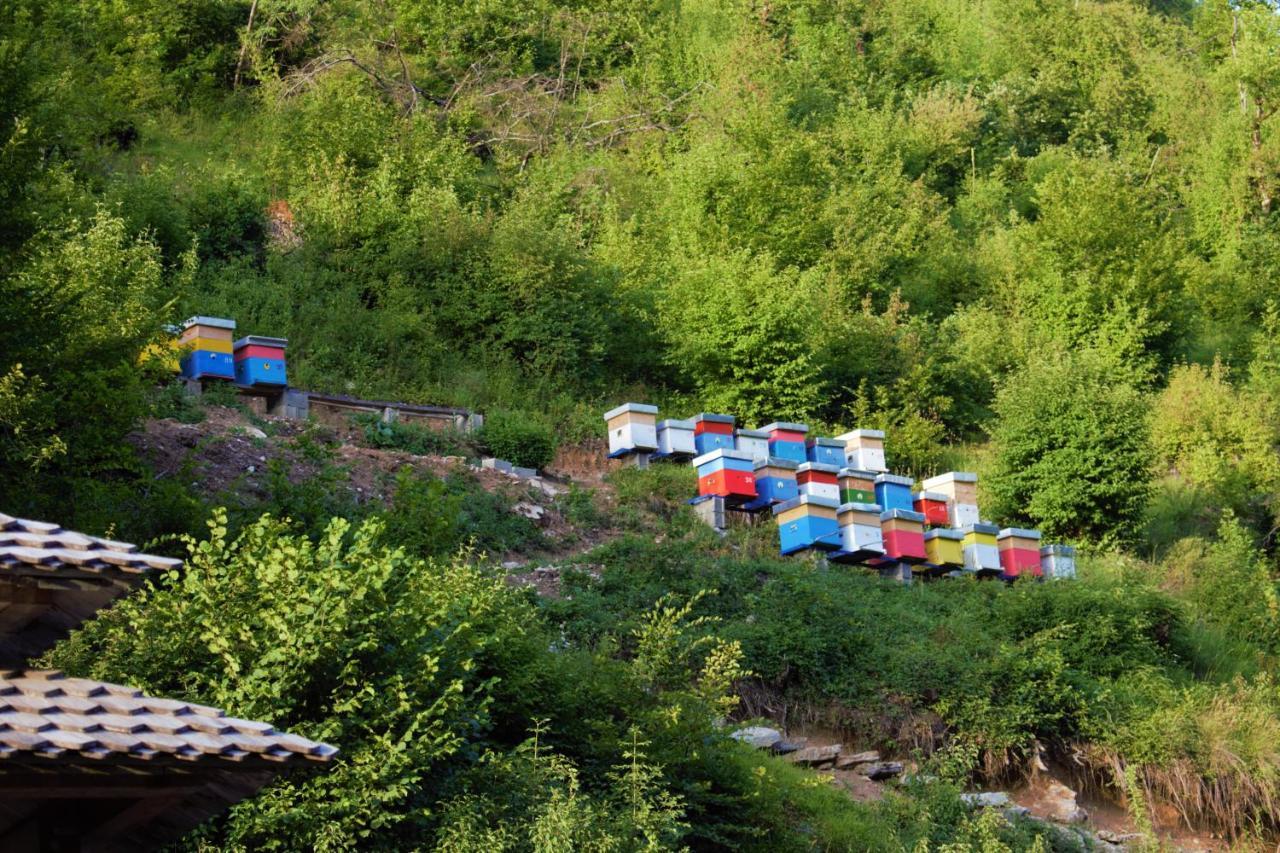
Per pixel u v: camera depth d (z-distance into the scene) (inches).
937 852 969.5
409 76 2913.4
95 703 433.4
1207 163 3417.8
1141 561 1878.7
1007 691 1216.2
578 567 1270.9
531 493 1488.7
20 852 442.6
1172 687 1355.8
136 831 485.4
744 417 2004.2
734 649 949.8
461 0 3297.2
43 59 1155.9
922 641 1274.6
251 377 1457.9
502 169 2748.5
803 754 1080.8
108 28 2561.5
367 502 1284.4
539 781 733.3
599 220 2546.8
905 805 1023.0
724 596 1248.2
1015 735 1170.6
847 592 1379.2
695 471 1649.9
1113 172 2819.9
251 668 685.9
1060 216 2719.0
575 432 1770.4
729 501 1558.8
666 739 864.9
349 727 691.4
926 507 1640.0
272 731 453.7
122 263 1317.7
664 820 759.1
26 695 426.3
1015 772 1186.0
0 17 1038.4
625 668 896.3
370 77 2839.6
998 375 2271.2
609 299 2126.0
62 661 684.1
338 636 689.0
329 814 647.1
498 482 1483.8
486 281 2021.4
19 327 954.7
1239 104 3535.9
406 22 3147.1
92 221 1603.1
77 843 451.5
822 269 2443.4
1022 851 1000.2
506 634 835.4
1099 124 3941.9
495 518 1380.4
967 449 2202.3
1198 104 3902.6
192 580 696.4
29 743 389.7
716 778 892.6
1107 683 1296.8
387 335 1860.2
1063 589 1439.5
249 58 2839.6
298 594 695.7
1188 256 2979.8
